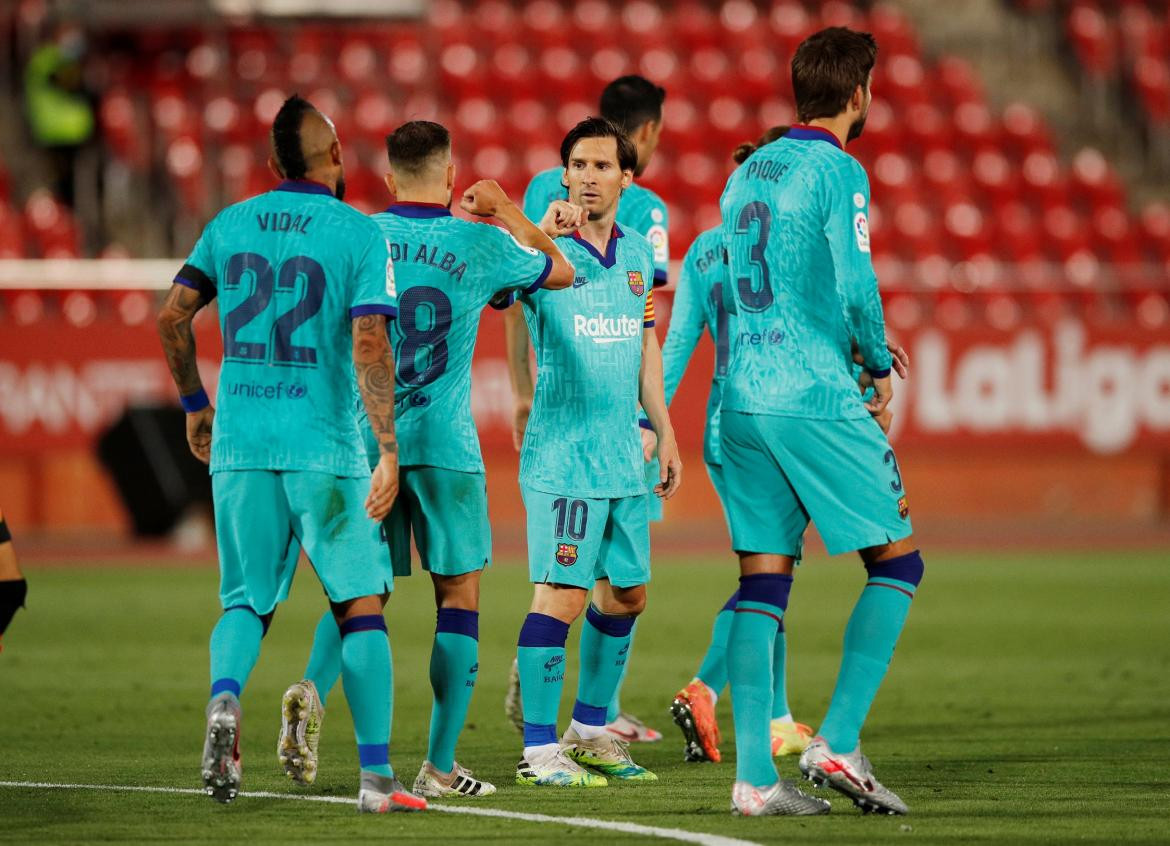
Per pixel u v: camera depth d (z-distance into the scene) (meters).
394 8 74.50
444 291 18.98
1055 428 61.41
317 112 17.70
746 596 17.94
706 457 20.98
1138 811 17.67
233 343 17.20
